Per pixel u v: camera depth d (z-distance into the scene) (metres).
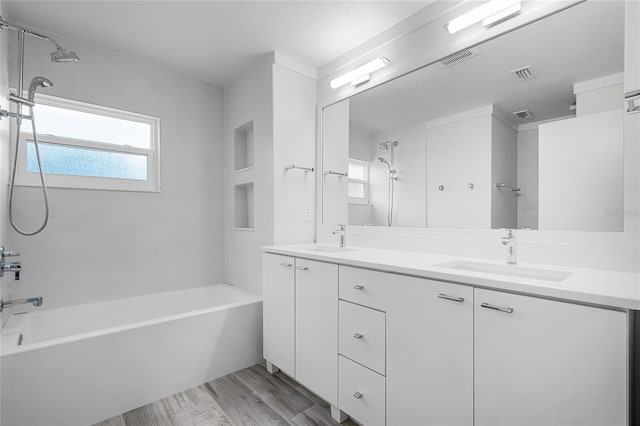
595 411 0.88
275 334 2.12
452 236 1.81
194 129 2.94
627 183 1.23
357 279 1.56
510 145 1.58
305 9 1.93
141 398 1.84
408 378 1.33
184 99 2.87
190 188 2.90
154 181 2.72
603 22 1.31
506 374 1.05
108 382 1.74
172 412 1.77
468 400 1.14
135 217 2.59
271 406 1.82
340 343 1.64
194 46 2.38
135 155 2.63
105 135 2.51
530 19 1.49
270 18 2.02
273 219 2.45
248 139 3.02
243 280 2.83
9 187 2.03
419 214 1.97
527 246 1.50
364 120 2.30
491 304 1.09
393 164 2.12
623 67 1.26
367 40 2.28
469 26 1.71
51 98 2.22
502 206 1.60
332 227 2.55
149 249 2.66
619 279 1.08
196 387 2.04
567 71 1.40
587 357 0.90
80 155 2.38
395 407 1.37
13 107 2.05
